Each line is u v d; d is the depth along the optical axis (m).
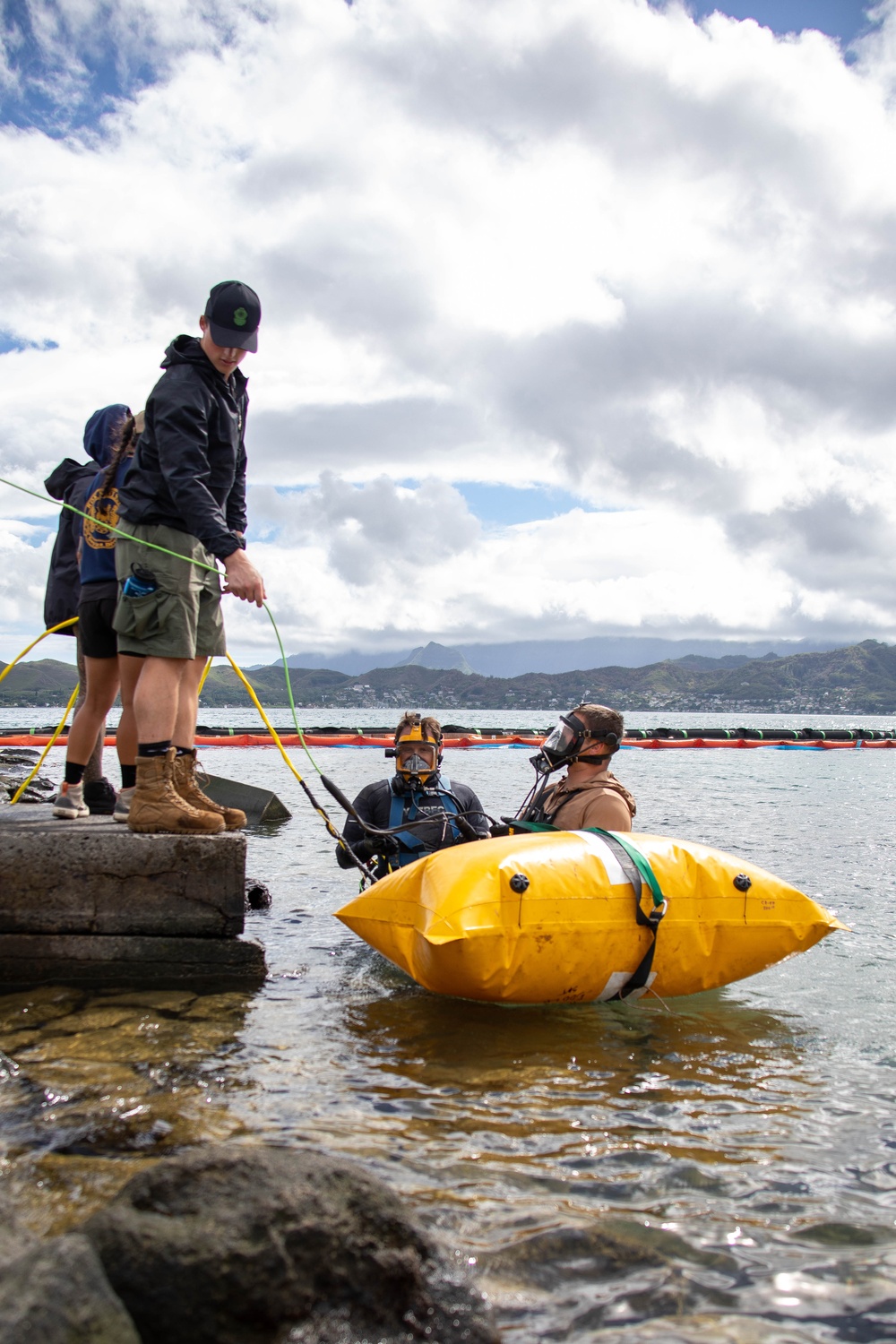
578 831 4.75
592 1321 2.10
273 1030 3.93
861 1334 2.09
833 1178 2.81
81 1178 2.55
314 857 8.73
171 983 4.52
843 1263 2.36
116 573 4.95
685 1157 2.91
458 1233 2.40
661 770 23.28
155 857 4.51
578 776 5.46
